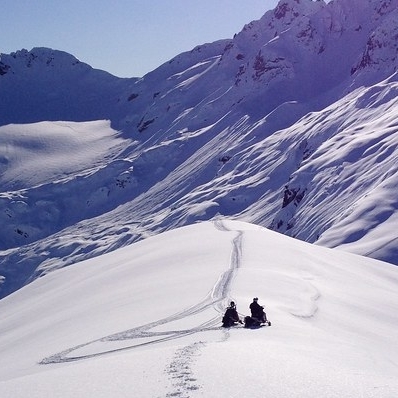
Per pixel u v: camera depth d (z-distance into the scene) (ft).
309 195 611.47
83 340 103.50
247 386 45.32
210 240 230.89
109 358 63.10
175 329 95.20
